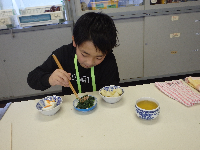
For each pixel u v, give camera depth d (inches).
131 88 39.9
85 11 85.5
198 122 26.9
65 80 33.2
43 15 82.5
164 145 23.0
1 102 94.7
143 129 26.4
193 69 104.4
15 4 91.9
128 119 29.0
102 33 28.7
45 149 24.1
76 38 30.9
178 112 29.9
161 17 89.0
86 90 48.2
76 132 26.9
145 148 22.8
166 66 101.6
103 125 28.0
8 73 90.9
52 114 31.8
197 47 98.4
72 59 45.0
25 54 87.7
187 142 23.2
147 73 102.4
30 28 82.4
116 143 24.0
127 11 86.7
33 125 29.6
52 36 85.5
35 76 41.1
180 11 88.6
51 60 45.4
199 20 91.9
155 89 38.6
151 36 92.9
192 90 36.4
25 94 97.7
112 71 45.8
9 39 83.6
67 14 94.7
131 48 94.9
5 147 25.0
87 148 23.6
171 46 96.4
